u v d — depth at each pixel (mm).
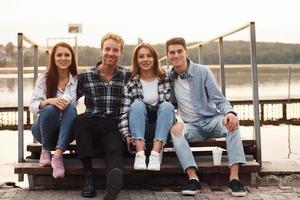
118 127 4672
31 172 4711
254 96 4996
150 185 4910
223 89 6129
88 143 4496
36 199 4441
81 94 4820
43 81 4793
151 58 4773
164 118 4590
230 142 4641
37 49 5977
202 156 5117
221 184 4941
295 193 4602
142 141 4555
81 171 4723
